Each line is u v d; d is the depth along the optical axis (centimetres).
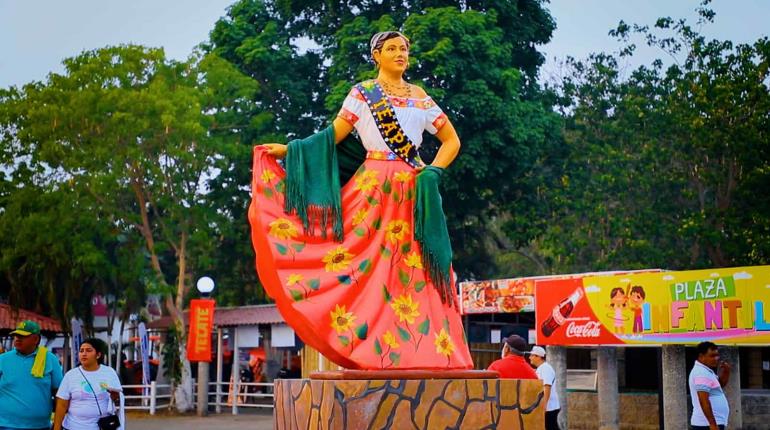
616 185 3341
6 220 2880
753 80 3059
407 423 727
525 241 3353
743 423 2028
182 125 2678
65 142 2784
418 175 820
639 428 2105
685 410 1723
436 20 2930
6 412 909
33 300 3020
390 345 772
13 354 922
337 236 800
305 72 3434
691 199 3259
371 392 723
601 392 1961
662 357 1748
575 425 2214
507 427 751
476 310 2211
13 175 2934
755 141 3009
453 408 741
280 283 773
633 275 1781
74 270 2827
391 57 837
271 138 3136
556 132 3288
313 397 748
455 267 3575
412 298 798
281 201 802
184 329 2872
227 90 2961
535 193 3397
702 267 3231
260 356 3509
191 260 3234
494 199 3384
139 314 3553
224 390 3262
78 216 2783
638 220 3281
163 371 3238
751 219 3098
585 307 1861
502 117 2944
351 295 783
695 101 3128
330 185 812
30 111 2730
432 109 850
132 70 2819
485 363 2291
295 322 780
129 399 3016
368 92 829
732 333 1627
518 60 3406
